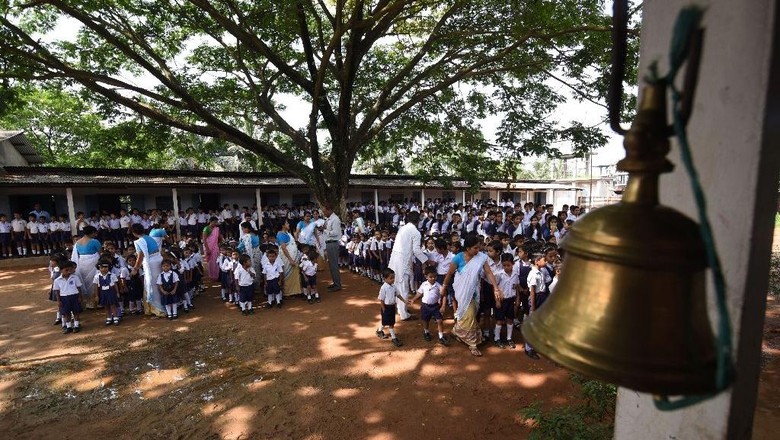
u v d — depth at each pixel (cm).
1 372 542
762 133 100
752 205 103
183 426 419
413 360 556
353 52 1085
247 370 537
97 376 528
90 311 800
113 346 624
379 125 1305
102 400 471
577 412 328
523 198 3127
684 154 73
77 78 959
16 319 758
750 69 102
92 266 808
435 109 1319
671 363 75
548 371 520
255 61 1254
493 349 590
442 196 2583
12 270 1238
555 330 90
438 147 1234
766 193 105
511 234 1108
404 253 706
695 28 73
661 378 74
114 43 953
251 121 1437
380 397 463
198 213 1659
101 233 1455
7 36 873
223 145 1608
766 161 103
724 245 110
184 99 1062
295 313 768
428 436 394
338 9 877
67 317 688
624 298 81
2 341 650
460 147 1238
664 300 79
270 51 1030
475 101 1236
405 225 719
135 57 983
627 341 79
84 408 455
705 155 115
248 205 1984
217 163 2664
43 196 1514
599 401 321
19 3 880
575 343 84
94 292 805
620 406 153
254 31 1133
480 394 467
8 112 987
